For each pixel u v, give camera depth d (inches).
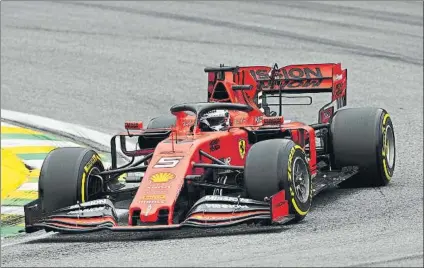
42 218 1262.3
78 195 1269.7
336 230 1183.6
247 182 1220.5
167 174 1207.6
